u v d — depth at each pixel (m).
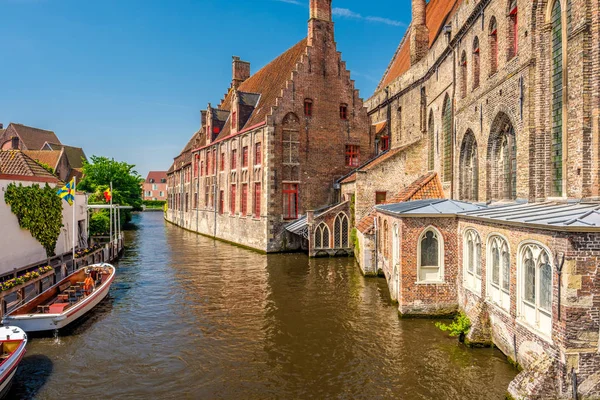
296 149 31.06
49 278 19.30
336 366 11.04
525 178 12.59
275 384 10.21
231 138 37.09
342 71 32.56
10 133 67.25
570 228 7.61
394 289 16.41
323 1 31.75
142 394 9.97
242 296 18.41
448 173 21.36
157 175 148.38
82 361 11.89
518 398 8.19
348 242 28.36
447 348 11.59
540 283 8.83
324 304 16.72
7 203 19.75
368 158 33.31
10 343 10.74
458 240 13.84
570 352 7.79
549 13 11.81
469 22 17.67
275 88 34.66
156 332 14.13
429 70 24.33
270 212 30.31
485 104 15.89
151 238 42.25
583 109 10.13
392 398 9.27
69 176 58.94
